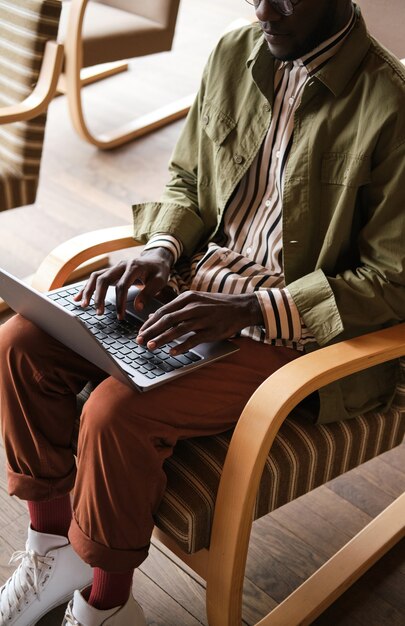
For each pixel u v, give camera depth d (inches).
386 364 59.6
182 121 144.6
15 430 55.4
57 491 56.4
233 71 62.2
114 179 125.2
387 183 54.1
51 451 55.4
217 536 51.3
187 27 189.3
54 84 86.8
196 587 65.2
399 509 69.4
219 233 64.4
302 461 54.7
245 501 49.7
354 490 74.9
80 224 113.4
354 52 54.8
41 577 59.3
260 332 58.2
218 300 54.6
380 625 62.7
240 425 49.9
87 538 51.4
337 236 55.9
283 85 59.0
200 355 54.9
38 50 86.8
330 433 56.9
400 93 53.3
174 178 68.2
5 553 67.6
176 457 53.7
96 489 50.2
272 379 50.3
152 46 135.3
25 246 107.3
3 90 91.4
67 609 56.3
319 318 54.5
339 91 55.2
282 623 59.5
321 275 55.4
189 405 52.6
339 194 56.0
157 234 64.4
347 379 57.3
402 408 60.6
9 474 57.1
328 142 56.1
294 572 66.7
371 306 54.9
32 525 59.3
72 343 51.5
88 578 61.1
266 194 60.9
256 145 60.4
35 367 54.9
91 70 156.9
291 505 73.0
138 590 64.6
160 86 157.1
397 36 87.7
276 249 59.6
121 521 50.5
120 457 49.6
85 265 101.8
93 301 60.0
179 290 63.8
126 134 135.4
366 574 66.7
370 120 53.9
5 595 60.8
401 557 68.2
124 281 57.8
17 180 87.1
